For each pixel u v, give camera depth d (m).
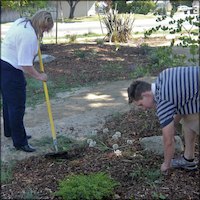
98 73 8.80
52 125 4.82
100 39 13.87
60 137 5.14
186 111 3.43
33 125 5.75
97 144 4.79
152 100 3.38
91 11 34.88
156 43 12.99
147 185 3.71
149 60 9.54
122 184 3.76
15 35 4.31
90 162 4.28
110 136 5.03
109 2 13.80
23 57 4.32
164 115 3.32
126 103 6.51
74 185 3.56
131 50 11.43
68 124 5.69
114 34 13.39
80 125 5.61
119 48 11.67
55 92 7.47
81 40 14.55
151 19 22.73
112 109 6.23
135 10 13.54
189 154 3.89
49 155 4.50
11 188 3.92
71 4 30.44
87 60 9.98
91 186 3.49
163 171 3.84
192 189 3.63
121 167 4.08
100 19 17.16
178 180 3.77
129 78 8.31
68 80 8.33
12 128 4.73
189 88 3.28
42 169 4.27
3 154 4.78
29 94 7.32
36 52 4.46
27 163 4.48
